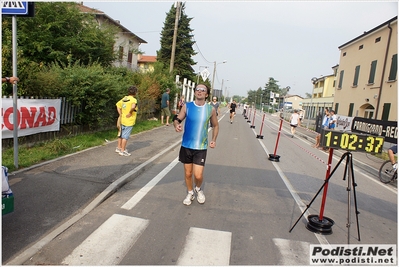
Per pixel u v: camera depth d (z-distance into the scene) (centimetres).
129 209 457
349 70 2406
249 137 1534
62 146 727
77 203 450
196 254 341
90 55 1409
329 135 399
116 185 537
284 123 3141
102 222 406
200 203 502
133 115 762
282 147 1286
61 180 528
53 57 1312
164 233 387
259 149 1159
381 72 1906
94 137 927
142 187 568
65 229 376
